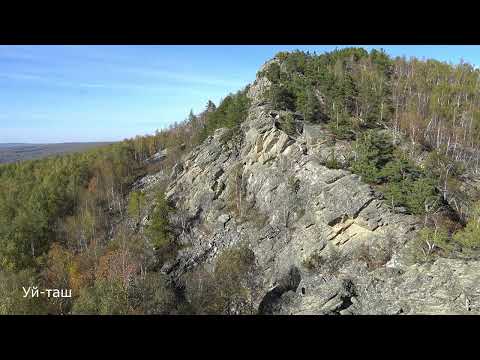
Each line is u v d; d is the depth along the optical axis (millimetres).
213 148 72938
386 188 44469
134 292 50344
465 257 34844
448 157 53188
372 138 49750
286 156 57312
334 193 46531
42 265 72688
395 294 35688
